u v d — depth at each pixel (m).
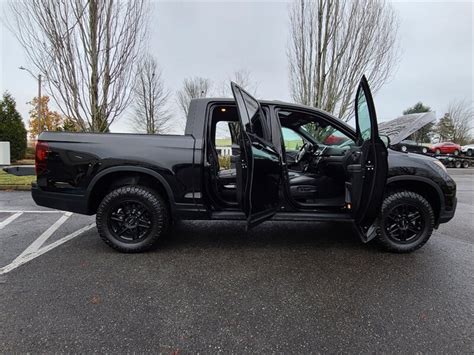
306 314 2.00
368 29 10.05
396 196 3.03
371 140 2.72
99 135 3.01
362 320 1.94
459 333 1.81
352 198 2.96
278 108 3.24
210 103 3.15
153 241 3.05
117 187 3.10
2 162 16.11
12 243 3.33
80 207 2.99
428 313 2.02
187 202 3.00
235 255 3.04
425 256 3.04
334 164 3.34
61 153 2.96
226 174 3.75
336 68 10.45
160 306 2.07
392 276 2.57
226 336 1.76
